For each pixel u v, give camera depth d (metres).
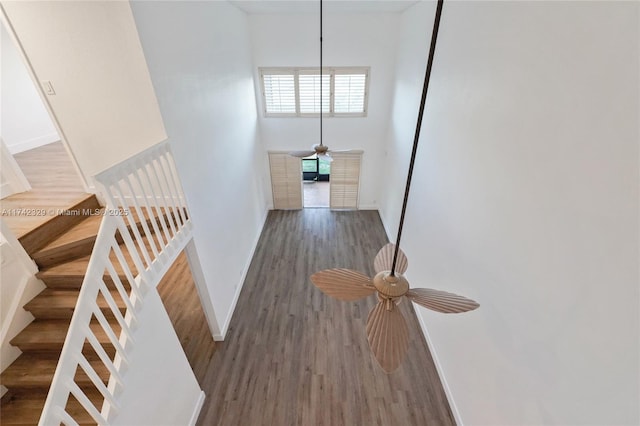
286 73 5.34
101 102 2.33
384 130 5.89
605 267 1.17
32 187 3.08
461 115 2.49
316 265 4.97
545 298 1.52
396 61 5.10
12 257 2.09
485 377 2.16
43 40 2.14
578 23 1.26
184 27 2.65
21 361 2.04
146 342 2.04
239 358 3.34
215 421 2.75
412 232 4.00
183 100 2.64
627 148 1.05
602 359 1.20
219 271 3.49
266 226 6.23
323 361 3.30
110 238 1.74
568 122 1.33
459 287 2.55
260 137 5.99
